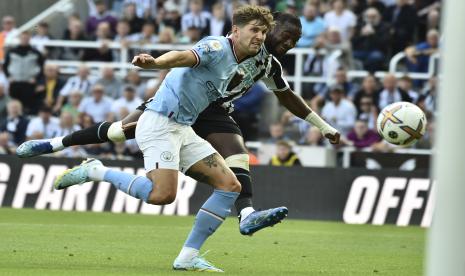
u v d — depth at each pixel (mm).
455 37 5863
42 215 22281
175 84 11211
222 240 17016
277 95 13523
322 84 29219
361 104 27359
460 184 5863
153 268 11805
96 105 28234
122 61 30516
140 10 33812
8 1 36531
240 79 12438
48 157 24578
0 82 29484
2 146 27141
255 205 24062
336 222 23531
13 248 14180
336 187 23750
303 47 30516
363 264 13484
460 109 5852
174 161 11250
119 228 19016
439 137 5934
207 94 11297
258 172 24094
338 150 26234
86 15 35344
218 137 13430
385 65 30516
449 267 5895
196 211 24000
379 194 23562
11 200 24672
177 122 11305
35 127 27797
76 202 24453
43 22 32688
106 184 24406
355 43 30578
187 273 11203
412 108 12930
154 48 30188
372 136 26531
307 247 16250
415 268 13062
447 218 5898
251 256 14219
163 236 17453
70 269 11352
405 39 30688
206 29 31266
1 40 30656
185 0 33344
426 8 31047
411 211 23375
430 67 29125
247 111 27906
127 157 26797
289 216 23922
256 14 11109
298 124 27484
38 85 29578
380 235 19656
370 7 31266
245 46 11164
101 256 13422
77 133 12500
